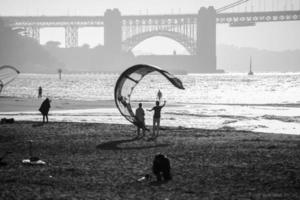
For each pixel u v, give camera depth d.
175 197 26.62
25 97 129.38
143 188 28.53
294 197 26.64
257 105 107.44
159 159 30.47
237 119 73.44
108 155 39.00
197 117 76.12
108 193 27.38
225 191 27.84
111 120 68.75
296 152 40.03
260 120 72.31
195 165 34.84
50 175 31.61
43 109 62.19
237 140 47.78
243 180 30.38
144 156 38.47
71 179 30.56
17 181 29.88
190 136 51.06
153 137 49.09
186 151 40.78
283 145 44.09
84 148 42.47
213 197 26.62
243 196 26.81
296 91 191.62
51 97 133.25
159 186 29.00
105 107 93.94
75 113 80.25
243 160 36.56
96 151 40.94
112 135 51.00
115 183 29.67
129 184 29.44
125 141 46.81
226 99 137.25
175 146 43.62
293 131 58.88
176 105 105.56
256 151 40.56
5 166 34.31
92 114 78.44
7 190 27.72
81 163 35.62
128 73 48.94
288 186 28.89
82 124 60.91
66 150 41.47
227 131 56.06
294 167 33.91
